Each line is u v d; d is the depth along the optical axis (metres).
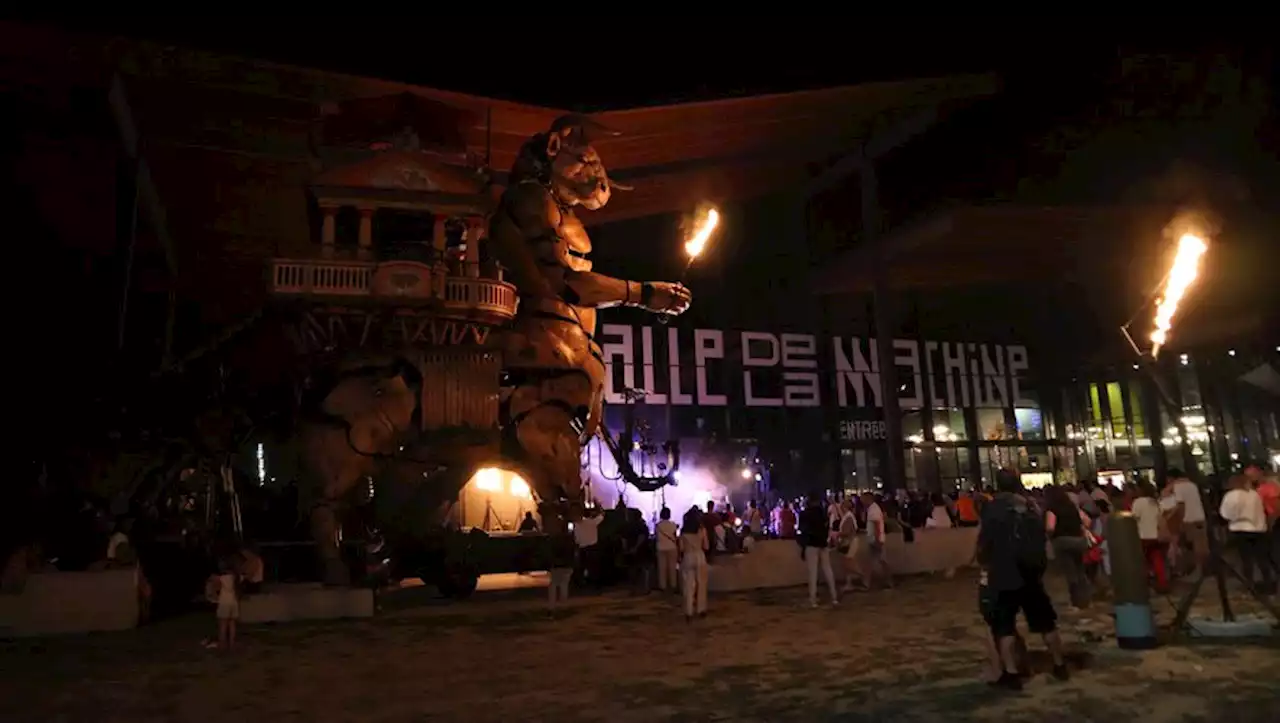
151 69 20.88
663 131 28.88
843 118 32.41
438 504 18.34
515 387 20.09
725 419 39.97
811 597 13.06
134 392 20.88
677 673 8.41
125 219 24.20
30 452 19.30
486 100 24.45
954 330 47.56
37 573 12.87
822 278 43.19
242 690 8.39
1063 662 7.05
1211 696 6.32
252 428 21.69
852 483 43.34
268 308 20.02
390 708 7.40
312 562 18.62
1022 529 7.03
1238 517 11.08
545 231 20.81
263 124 24.09
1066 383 48.28
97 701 7.97
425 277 18.56
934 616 11.58
